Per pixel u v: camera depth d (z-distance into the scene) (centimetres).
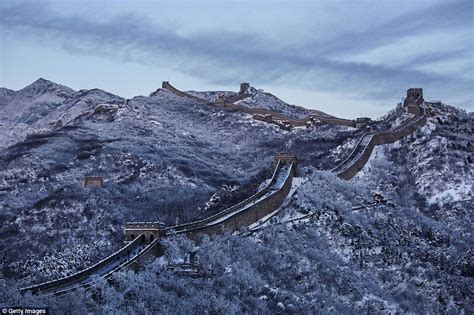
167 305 19962
